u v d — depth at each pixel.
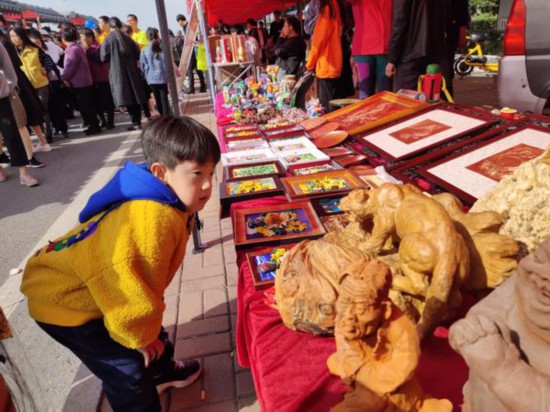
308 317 1.28
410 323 0.92
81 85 7.74
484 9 14.44
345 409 0.92
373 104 3.57
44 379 2.22
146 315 1.28
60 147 7.29
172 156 1.29
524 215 1.26
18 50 6.96
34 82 7.16
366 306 0.83
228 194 2.37
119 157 6.34
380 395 0.90
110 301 1.27
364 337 0.90
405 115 3.05
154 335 1.35
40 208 4.67
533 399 0.62
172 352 1.93
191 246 3.37
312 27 5.54
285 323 1.37
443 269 1.11
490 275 1.18
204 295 2.68
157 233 1.27
